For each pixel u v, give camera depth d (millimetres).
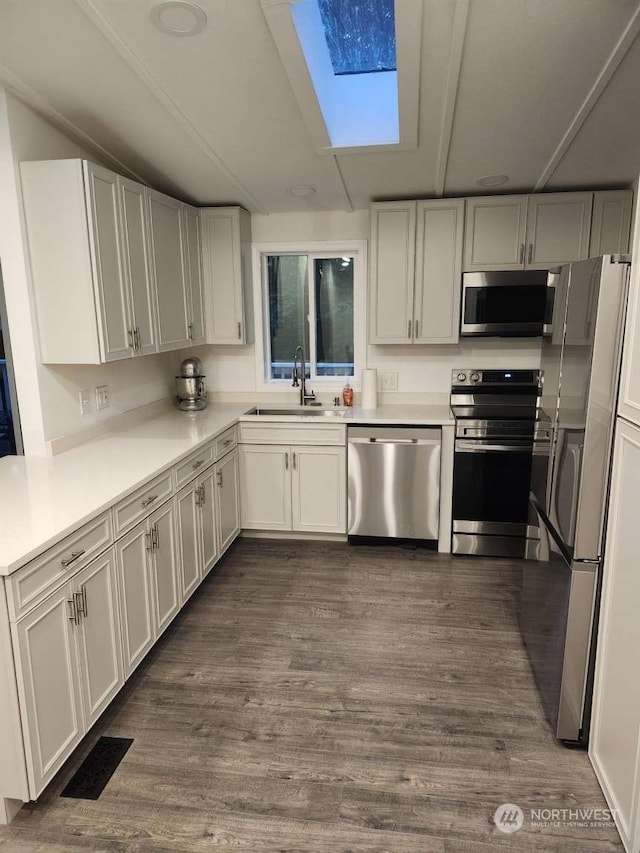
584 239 3512
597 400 1793
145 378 3715
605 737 1842
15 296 2523
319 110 2316
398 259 3717
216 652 2639
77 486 2209
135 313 2916
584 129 2561
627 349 1708
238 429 3775
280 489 3834
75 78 2119
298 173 3170
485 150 2822
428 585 3281
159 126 2545
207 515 3195
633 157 2934
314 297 4258
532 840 1686
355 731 2129
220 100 2279
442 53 1915
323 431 3693
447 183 3369
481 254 3633
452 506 3662
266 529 3916
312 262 4215
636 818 1576
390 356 4129
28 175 2434
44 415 2641
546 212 3521
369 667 2518
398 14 1694
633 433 1659
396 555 3703
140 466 2498
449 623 2875
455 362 4059
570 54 1927
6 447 2697
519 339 3959
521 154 2883
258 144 2738
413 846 1668
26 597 1635
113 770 1949
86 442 2973
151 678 2449
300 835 1703
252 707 2264
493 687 2377
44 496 2096
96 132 2627
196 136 2645
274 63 1994
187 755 2016
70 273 2502
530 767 1958
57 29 1789
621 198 3443
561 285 2207
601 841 1686
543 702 2281
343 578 3377
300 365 4293
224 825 1738
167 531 2627
